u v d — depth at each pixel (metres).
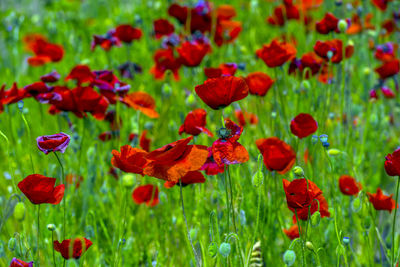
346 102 3.61
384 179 3.56
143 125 3.54
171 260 3.07
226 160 2.79
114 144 3.42
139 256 3.19
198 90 2.82
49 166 3.22
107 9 6.91
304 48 4.50
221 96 2.83
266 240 3.11
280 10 4.31
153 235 3.25
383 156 3.54
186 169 2.77
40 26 6.30
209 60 4.06
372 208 3.11
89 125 3.29
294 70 3.40
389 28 4.66
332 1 5.37
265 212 3.12
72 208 3.27
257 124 3.49
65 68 4.77
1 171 3.51
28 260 2.93
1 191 3.48
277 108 3.38
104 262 3.14
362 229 3.08
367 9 5.24
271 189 3.19
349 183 3.10
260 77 3.25
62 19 5.91
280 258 3.11
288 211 3.23
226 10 4.23
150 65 4.82
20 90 3.21
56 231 3.13
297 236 3.03
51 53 3.92
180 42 3.99
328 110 3.39
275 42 3.26
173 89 3.85
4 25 5.28
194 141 3.08
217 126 3.16
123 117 3.61
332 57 3.29
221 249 2.78
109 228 3.26
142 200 3.18
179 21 4.27
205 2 4.25
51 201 2.83
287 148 2.96
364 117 3.78
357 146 3.54
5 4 7.06
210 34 4.25
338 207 3.14
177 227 3.20
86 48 5.28
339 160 3.30
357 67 4.44
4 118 3.60
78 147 3.43
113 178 3.45
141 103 3.30
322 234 3.11
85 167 3.42
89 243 2.84
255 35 5.21
